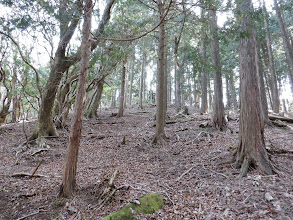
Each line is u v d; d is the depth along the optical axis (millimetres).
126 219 3219
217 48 9891
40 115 9086
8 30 5969
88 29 4141
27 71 10242
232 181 4297
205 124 10172
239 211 3209
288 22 16422
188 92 33812
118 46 9320
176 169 5523
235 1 4977
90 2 4188
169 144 8133
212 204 3531
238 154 5129
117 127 12422
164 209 3531
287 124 9602
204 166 5438
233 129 9328
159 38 8359
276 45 19328
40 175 5391
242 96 5098
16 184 4848
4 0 4992
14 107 13711
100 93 15789
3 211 3744
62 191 4176
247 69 4988
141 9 9914
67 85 11125
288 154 5461
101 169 5953
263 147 4781
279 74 19719
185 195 3969
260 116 4891
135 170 5688
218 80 9750
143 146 8188
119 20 9633
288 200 3273
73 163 4199
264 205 3254
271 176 4223
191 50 7484
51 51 8383
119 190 4223
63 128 11109
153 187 4371
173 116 14055
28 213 3666
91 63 9414
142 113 18188
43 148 8164
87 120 14055
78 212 3619
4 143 8719
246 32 4922
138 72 32031
